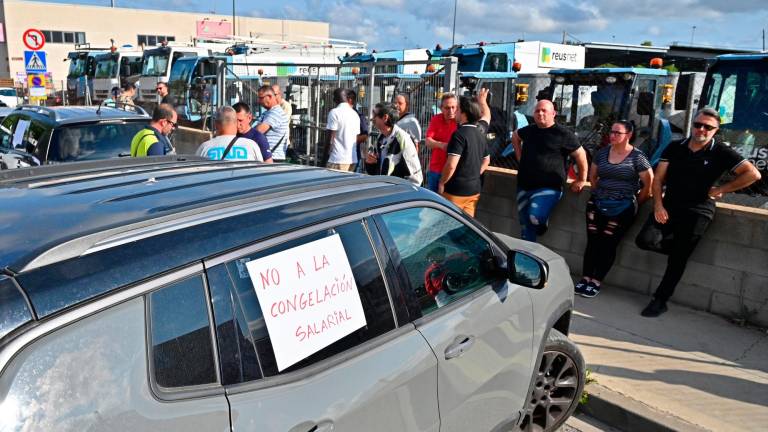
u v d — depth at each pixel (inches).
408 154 246.1
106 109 301.1
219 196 84.1
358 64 337.1
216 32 2046.0
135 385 61.8
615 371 172.2
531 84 454.0
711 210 201.3
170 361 65.7
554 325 145.4
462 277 109.7
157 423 62.8
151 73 733.9
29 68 617.9
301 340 79.1
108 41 1930.4
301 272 80.7
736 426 145.7
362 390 83.3
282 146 315.9
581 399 159.6
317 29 2225.6
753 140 324.5
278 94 396.2
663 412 150.6
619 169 215.9
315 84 442.3
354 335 86.4
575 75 424.5
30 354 55.5
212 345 69.6
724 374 171.2
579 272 248.4
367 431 84.4
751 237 199.5
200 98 643.5
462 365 102.6
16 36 1807.3
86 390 58.3
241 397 70.6
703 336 195.6
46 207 78.3
